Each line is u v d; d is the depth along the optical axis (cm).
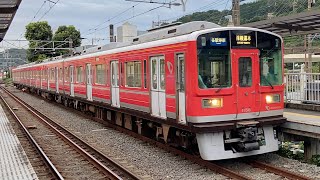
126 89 1252
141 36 1204
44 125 1692
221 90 852
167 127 1009
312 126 868
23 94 3994
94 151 1085
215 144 853
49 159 992
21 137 1392
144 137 1227
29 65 3928
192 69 838
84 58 1777
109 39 3312
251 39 894
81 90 1859
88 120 1788
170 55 935
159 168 894
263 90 905
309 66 2309
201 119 838
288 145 1062
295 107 1258
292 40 3825
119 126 1510
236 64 873
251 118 894
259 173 823
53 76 2570
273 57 928
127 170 836
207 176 815
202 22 943
